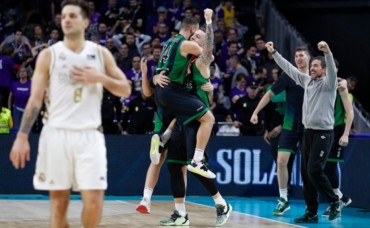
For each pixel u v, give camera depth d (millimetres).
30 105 8828
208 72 13734
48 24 27938
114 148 21016
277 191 21609
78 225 13836
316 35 31734
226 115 23766
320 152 14750
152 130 21859
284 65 15148
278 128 18547
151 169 14586
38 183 9047
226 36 28078
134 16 27969
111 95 21641
